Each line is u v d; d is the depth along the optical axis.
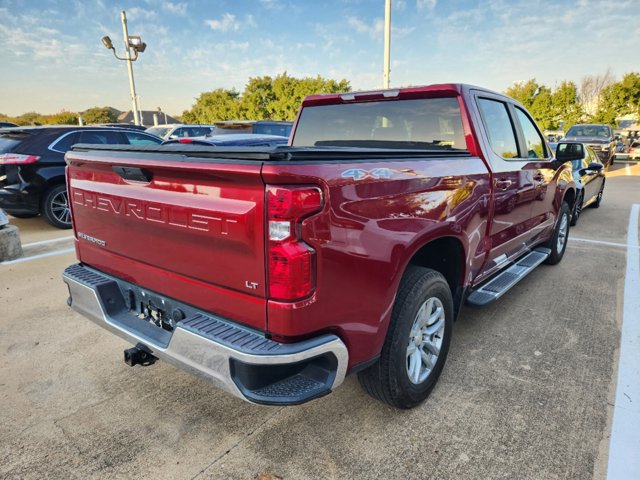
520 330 3.70
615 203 10.62
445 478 2.13
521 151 3.88
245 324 1.95
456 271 2.95
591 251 6.22
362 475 2.16
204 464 2.23
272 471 2.19
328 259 1.85
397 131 3.42
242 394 1.85
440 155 2.69
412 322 2.42
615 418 2.55
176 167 1.95
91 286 2.55
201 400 2.77
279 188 1.69
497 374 3.03
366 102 3.54
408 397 2.54
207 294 2.06
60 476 2.15
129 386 2.91
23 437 2.42
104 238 2.60
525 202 3.84
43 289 4.62
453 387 2.88
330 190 1.82
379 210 2.07
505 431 2.46
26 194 6.94
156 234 2.21
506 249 3.72
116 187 2.38
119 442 2.39
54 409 2.67
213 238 1.92
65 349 3.39
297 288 1.77
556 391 2.83
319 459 2.26
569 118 29.95
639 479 2.12
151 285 2.37
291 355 1.80
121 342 3.51
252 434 2.46
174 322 2.29
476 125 3.10
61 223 7.39
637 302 4.31
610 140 17.52
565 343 3.48
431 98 3.23
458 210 2.69
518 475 2.15
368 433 2.45
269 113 41.25
